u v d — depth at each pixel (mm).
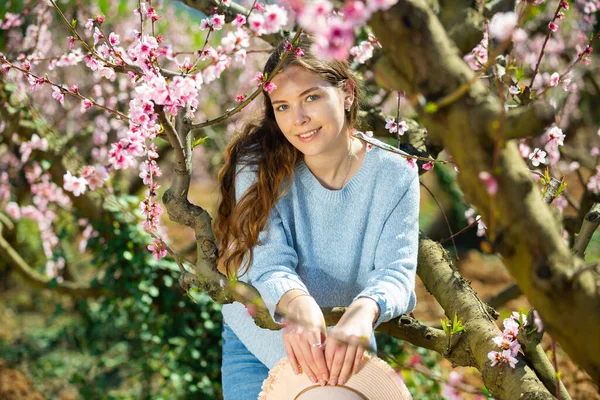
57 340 5230
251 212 2025
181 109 1904
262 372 2193
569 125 5512
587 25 4043
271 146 2068
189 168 1914
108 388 4531
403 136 2875
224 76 6656
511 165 1153
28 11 4195
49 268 4527
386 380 1782
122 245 3988
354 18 1088
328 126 1933
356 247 2090
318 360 1771
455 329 1993
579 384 3713
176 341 3920
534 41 4176
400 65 1162
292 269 2002
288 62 1914
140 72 1822
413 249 2033
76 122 5984
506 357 1876
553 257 1156
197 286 1969
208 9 2670
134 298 3896
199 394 3873
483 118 1133
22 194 5168
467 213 3113
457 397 2605
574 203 3605
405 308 1941
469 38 1333
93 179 1898
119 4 5680
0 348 5156
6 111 3811
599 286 1176
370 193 2062
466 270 6445
